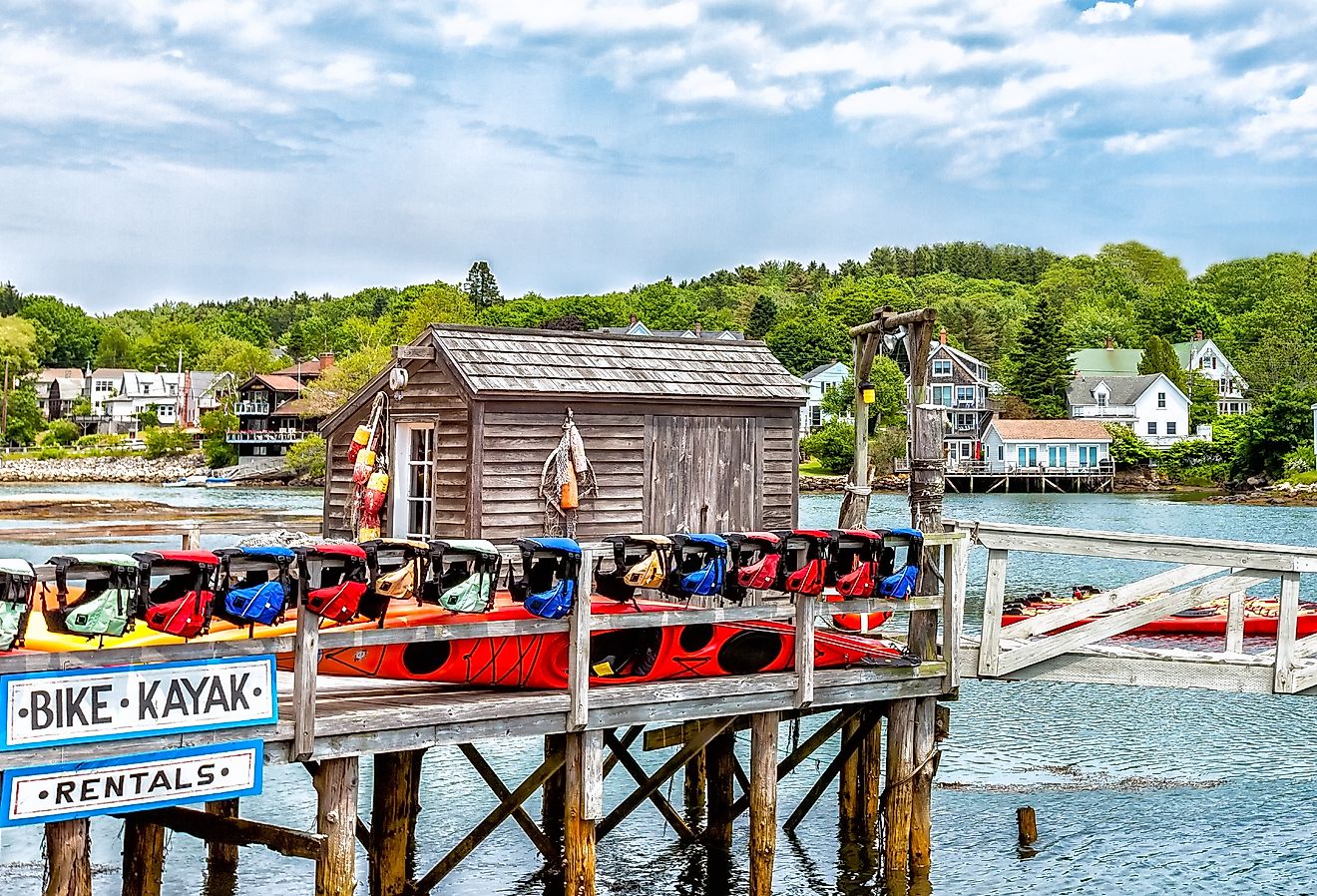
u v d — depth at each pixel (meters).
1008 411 104.69
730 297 192.50
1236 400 116.44
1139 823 14.43
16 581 7.61
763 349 17.86
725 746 13.44
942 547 11.83
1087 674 12.02
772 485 17.12
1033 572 35.72
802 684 10.83
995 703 20.22
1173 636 19.91
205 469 104.94
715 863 13.13
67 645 8.36
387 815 11.35
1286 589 11.70
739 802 13.21
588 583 9.70
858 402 14.02
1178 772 16.42
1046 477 90.75
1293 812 14.83
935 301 146.12
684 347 17.20
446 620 10.25
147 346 174.50
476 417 14.97
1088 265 194.88
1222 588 11.85
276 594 8.55
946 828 14.22
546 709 9.62
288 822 14.18
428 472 15.67
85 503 64.06
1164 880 12.77
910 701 11.59
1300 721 19.06
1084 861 13.25
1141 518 61.94
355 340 139.00
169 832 13.83
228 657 8.42
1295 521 58.66
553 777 13.68
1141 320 144.00
